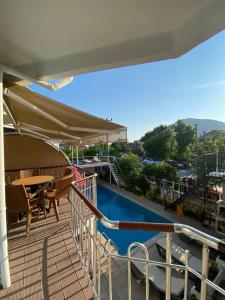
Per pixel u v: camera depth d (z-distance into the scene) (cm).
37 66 298
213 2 185
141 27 220
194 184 1359
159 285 537
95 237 264
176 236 902
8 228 480
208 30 198
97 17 197
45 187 582
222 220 998
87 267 313
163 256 746
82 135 725
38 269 334
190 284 571
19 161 865
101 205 1602
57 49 261
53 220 528
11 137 848
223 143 1684
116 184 2188
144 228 191
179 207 1273
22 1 171
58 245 407
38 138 896
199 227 1100
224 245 144
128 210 1480
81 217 354
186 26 214
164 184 1565
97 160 2498
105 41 246
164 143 3747
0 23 200
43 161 912
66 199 715
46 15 190
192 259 673
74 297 277
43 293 284
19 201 454
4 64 284
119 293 537
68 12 187
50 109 477
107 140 627
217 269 617
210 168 1263
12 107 591
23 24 203
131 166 2064
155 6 185
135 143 4844
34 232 462
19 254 376
